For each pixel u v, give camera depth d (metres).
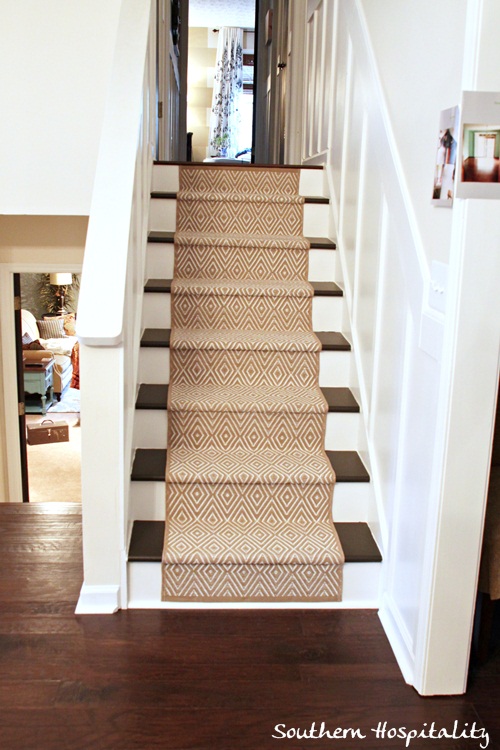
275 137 5.49
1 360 4.40
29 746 1.65
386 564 2.21
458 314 1.63
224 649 2.03
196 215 3.31
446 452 1.71
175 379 2.74
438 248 1.77
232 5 8.55
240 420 2.55
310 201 3.37
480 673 2.00
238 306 2.93
